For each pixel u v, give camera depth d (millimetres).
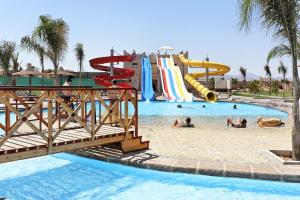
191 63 38250
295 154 8102
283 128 14195
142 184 7332
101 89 8422
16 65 33250
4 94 6590
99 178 7742
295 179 6961
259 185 7070
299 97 8133
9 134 6531
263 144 10297
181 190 6953
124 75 33500
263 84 72688
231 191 6887
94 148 9453
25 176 7879
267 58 8844
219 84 52438
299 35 8023
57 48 20359
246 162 8016
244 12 7863
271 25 8109
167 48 45750
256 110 25469
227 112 24000
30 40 20859
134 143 9234
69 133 8820
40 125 8852
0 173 8078
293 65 7984
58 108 9133
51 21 20188
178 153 8984
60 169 8438
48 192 6863
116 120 9648
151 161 8008
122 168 8219
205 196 6598
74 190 6977
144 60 41188
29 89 6758
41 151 7070
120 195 6688
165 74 39250
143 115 21688
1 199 6363
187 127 14422
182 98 34094
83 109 9773
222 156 8648
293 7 7785
